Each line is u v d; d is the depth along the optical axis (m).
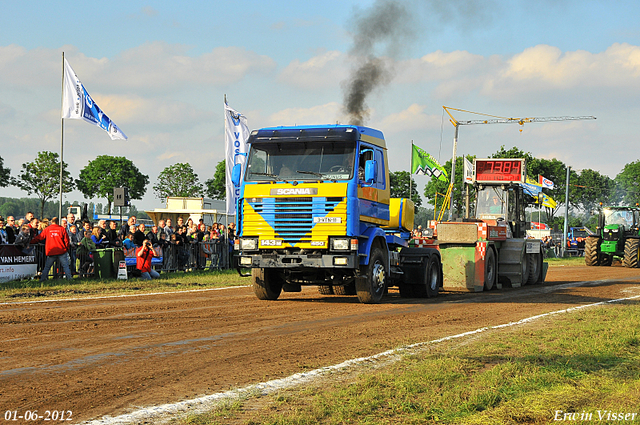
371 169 12.12
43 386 5.82
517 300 14.57
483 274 16.83
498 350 7.68
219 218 46.78
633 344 8.41
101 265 18.16
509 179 21.62
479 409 5.23
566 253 53.59
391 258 14.09
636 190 102.62
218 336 8.67
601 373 6.52
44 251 17.19
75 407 5.18
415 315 11.29
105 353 7.35
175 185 88.00
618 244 31.67
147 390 5.75
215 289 16.16
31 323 9.59
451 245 17.27
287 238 12.26
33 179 68.06
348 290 15.48
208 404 5.29
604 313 11.70
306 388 5.85
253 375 6.38
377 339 8.59
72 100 20.52
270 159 12.55
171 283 17.27
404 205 14.80
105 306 11.91
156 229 21.00
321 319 10.59
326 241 12.04
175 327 9.41
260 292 13.58
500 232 18.14
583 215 109.81
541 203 23.39
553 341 8.49
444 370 6.47
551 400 5.42
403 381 5.96
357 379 6.18
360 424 4.77
